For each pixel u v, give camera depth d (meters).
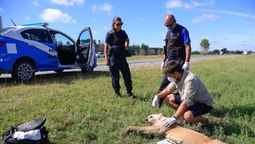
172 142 2.73
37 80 5.96
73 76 6.69
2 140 2.78
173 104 3.43
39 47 6.02
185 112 3.12
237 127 3.24
